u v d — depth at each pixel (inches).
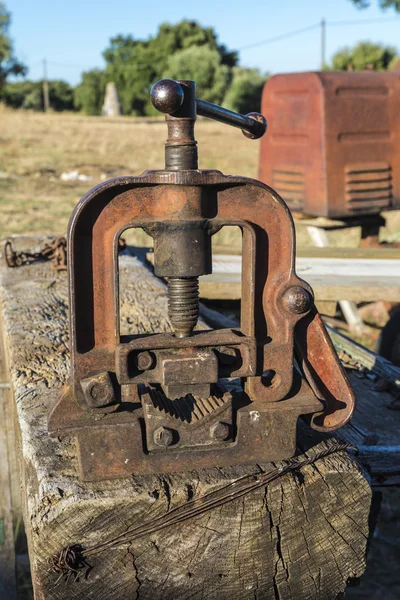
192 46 1925.4
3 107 1830.7
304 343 81.4
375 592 133.5
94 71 2110.0
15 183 600.4
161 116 1957.4
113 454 75.9
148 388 80.0
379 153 281.9
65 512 72.9
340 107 272.1
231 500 76.8
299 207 288.7
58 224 430.6
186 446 77.0
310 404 79.9
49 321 133.2
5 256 180.4
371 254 219.6
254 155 828.0
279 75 292.4
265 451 79.7
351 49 1255.5
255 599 81.6
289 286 77.1
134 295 149.6
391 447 99.5
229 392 80.2
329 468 81.0
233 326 166.7
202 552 78.2
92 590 75.9
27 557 152.6
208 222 73.4
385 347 203.5
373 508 98.4
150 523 75.4
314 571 82.7
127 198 72.0
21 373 107.9
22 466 96.0
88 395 73.3
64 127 1173.7
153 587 77.8
